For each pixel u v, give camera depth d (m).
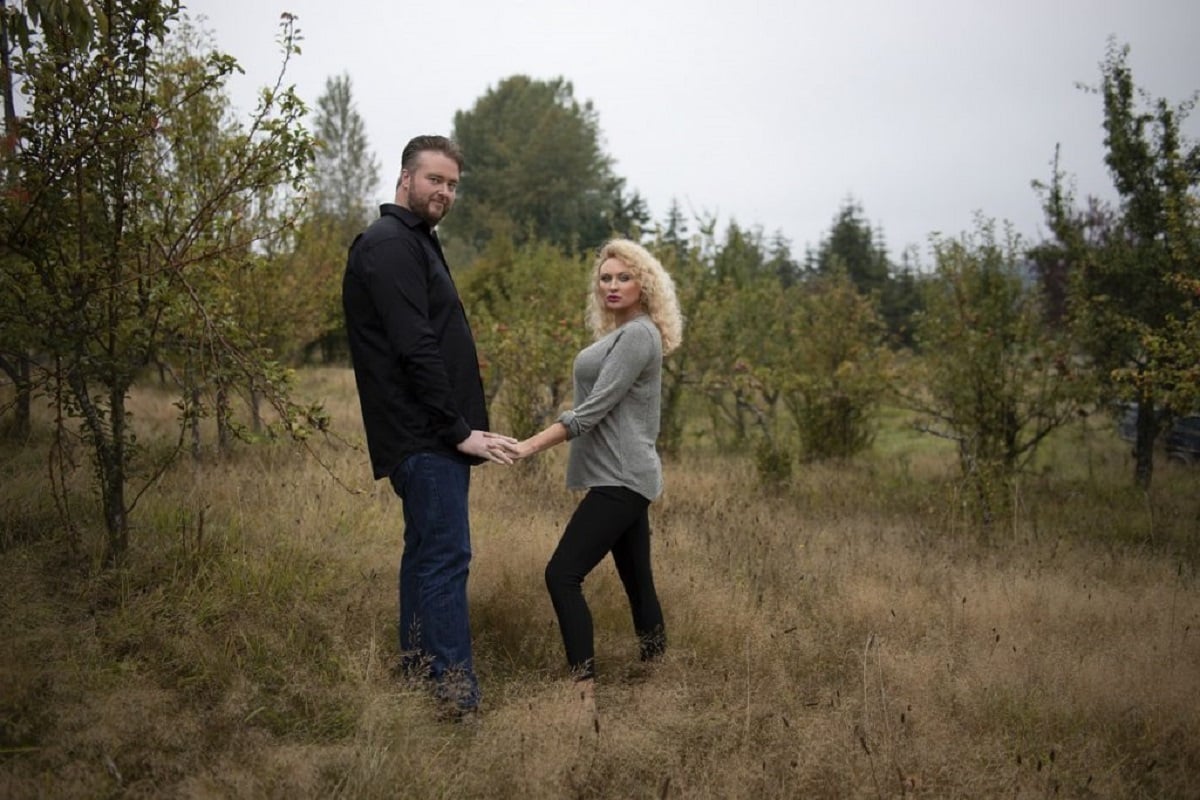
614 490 3.39
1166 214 7.43
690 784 2.64
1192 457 10.73
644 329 3.42
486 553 4.32
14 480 4.75
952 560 5.53
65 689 2.81
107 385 3.98
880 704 3.16
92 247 3.85
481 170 57.75
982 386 9.10
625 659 3.72
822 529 6.42
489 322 10.05
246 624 3.46
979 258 9.33
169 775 2.49
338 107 43.66
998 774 2.71
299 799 2.39
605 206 57.34
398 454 3.10
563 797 2.51
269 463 6.34
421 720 2.84
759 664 3.57
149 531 4.24
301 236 7.85
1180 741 3.05
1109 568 5.52
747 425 12.85
